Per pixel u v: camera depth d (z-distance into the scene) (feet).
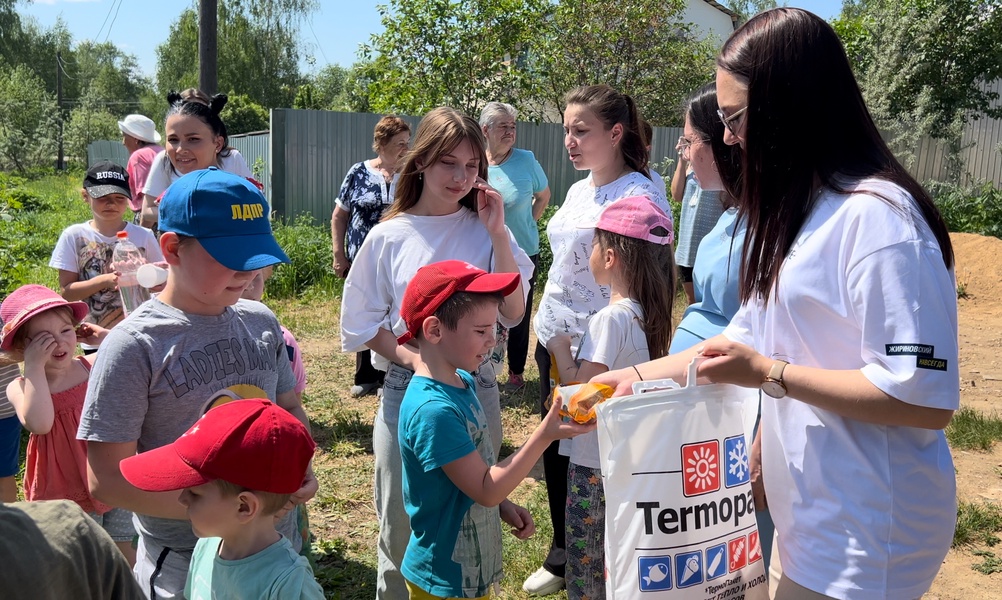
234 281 7.23
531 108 54.90
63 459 10.43
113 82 237.04
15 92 156.04
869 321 5.64
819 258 5.92
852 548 5.94
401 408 8.25
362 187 19.47
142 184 21.62
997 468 16.75
